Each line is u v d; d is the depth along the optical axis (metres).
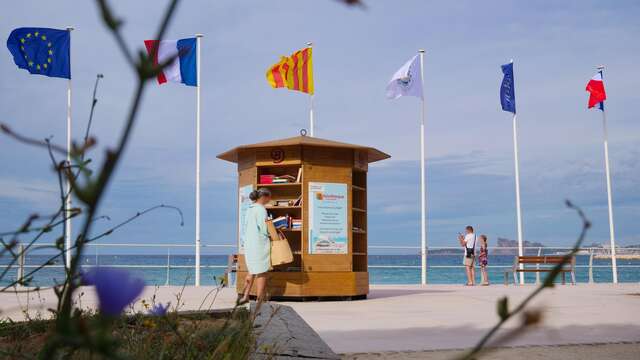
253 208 14.04
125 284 0.55
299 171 16.25
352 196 17.91
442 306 14.04
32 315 7.54
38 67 23.58
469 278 25.55
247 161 17.11
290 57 24.80
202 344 2.99
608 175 30.03
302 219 16.03
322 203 16.20
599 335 8.71
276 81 24.64
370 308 13.49
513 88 29.27
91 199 0.58
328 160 16.41
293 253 16.86
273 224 14.62
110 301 0.54
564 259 0.76
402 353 7.15
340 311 12.74
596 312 12.27
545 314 0.74
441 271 65.00
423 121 27.42
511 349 7.34
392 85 27.41
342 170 16.50
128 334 3.94
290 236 16.97
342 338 8.62
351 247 16.31
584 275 52.47
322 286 15.85
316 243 16.02
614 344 7.80
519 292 19.39
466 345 7.82
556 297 16.56
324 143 16.09
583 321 10.58
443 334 9.05
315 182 16.23
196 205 24.45
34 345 2.70
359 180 17.86
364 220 17.70
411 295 18.03
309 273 15.83
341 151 16.55
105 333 0.55
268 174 17.09
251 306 8.24
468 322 10.65
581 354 7.03
